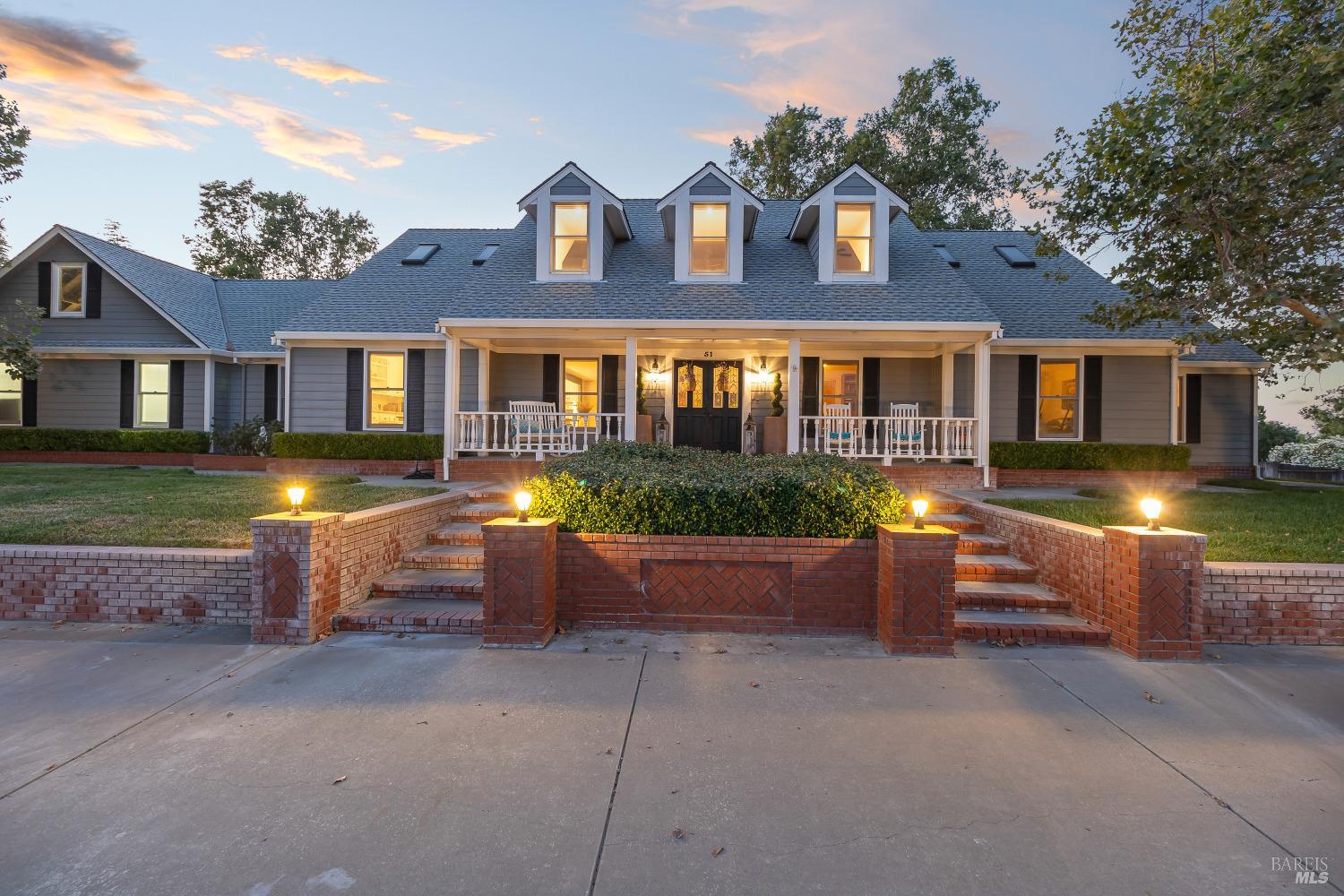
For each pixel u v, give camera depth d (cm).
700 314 1126
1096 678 437
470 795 285
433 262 1608
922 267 1284
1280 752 333
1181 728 362
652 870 236
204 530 664
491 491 911
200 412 1636
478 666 452
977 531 769
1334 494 1083
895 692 411
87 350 1592
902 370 1424
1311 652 493
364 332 1343
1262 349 823
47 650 474
